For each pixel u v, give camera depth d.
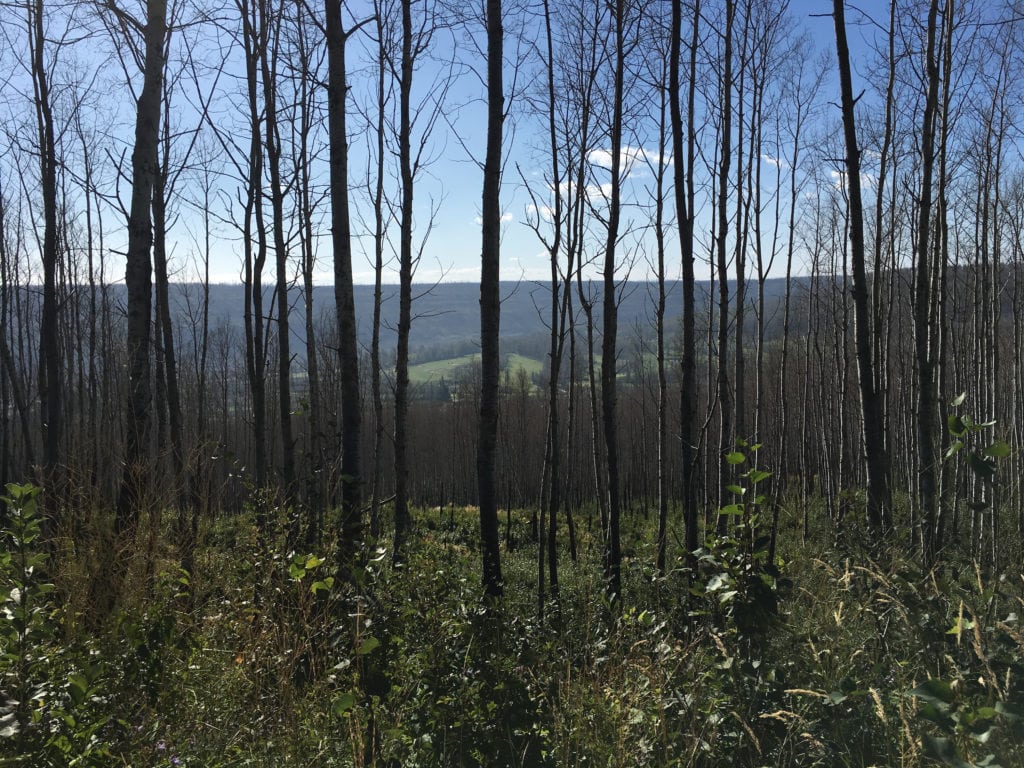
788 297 13.53
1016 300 14.42
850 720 2.96
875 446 6.27
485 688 3.47
